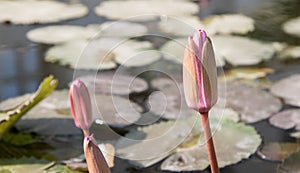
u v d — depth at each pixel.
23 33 2.38
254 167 1.33
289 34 2.33
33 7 2.75
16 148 1.40
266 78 1.84
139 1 2.95
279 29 2.41
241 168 1.33
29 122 1.49
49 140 1.43
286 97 1.66
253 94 1.69
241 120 1.52
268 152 1.38
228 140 1.41
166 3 2.91
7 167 1.31
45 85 1.36
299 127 1.47
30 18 2.54
